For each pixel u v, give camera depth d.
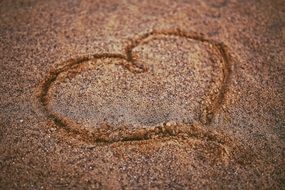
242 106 0.60
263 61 0.64
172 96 0.61
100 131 0.58
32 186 0.54
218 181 0.55
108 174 0.55
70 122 0.58
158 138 0.58
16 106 0.59
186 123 0.59
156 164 0.56
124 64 0.63
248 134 0.58
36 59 0.63
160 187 0.55
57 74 0.62
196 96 0.61
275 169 0.57
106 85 0.61
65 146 0.57
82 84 0.61
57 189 0.54
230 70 0.63
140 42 0.65
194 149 0.57
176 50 0.65
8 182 0.54
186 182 0.55
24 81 0.61
